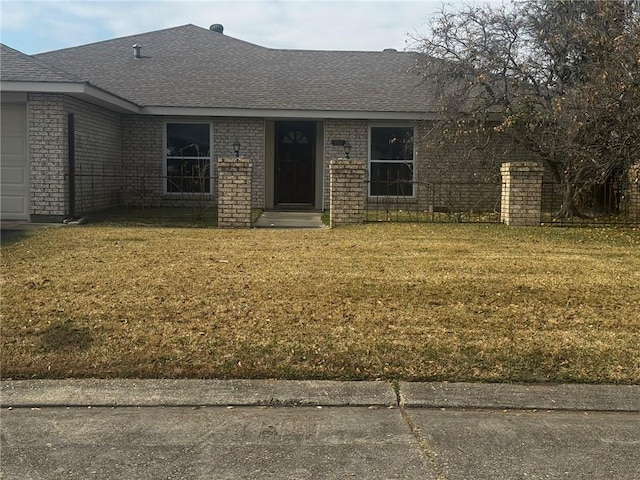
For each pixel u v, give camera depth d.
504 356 5.17
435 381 4.84
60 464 3.70
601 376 4.89
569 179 13.86
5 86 12.45
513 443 3.97
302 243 10.25
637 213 13.98
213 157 18.08
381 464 3.71
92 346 5.27
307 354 5.17
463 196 17.36
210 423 4.21
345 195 12.96
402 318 6.06
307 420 4.26
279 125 19.19
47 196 13.22
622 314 6.27
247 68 20.00
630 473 3.64
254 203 18.33
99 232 11.35
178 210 16.83
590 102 11.45
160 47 21.09
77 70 19.11
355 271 7.97
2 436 4.02
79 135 14.27
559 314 6.25
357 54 21.52
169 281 7.30
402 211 17.12
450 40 15.14
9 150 13.22
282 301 6.55
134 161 17.95
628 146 11.66
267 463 3.72
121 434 4.06
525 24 14.43
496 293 6.98
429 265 8.41
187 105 17.16
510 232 11.77
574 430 4.15
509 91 14.93
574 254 9.44
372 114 17.41
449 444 3.95
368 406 4.48
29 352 5.14
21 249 9.31
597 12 12.75
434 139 16.91
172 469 3.65
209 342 5.37
